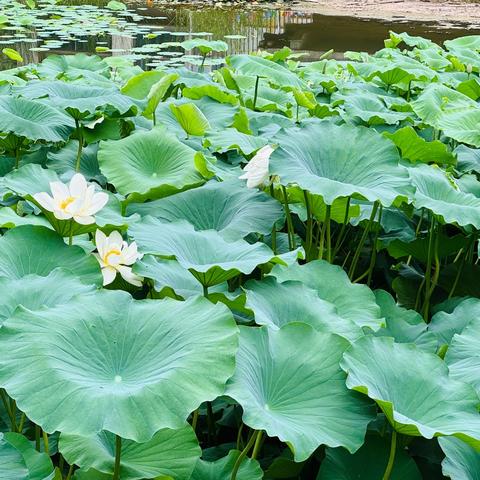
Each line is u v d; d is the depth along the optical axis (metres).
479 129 3.27
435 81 4.92
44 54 8.66
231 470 1.62
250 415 1.41
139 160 2.79
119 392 1.36
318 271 2.16
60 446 1.55
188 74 4.29
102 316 1.55
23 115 3.01
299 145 2.31
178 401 1.35
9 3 13.44
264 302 1.88
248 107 4.17
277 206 2.40
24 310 1.50
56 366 1.39
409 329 2.15
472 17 15.23
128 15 12.65
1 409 1.93
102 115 3.27
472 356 1.77
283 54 5.76
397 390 1.57
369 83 4.79
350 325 1.88
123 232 2.34
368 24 13.29
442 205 2.32
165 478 1.48
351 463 1.64
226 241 2.18
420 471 1.80
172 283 1.93
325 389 1.57
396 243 2.79
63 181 2.50
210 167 2.71
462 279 2.84
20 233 1.94
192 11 14.53
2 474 1.24
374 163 2.30
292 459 1.66
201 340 1.48
